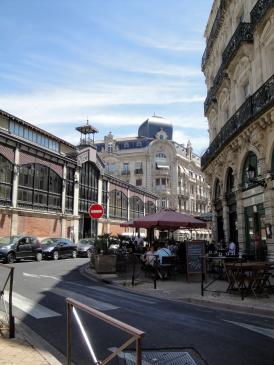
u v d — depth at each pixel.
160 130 74.94
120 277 15.61
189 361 5.29
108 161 74.94
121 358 5.27
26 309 8.67
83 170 40.78
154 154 73.50
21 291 11.23
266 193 14.91
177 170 73.75
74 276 16.20
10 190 29.16
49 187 34.25
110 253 17.61
